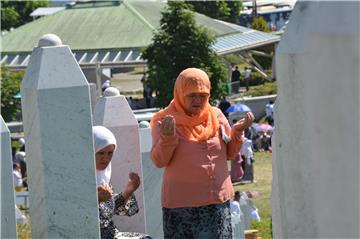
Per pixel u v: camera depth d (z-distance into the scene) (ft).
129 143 36.09
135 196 36.58
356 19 14.92
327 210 15.71
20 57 212.43
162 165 30.27
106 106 35.83
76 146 25.20
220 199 30.27
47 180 25.18
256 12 309.63
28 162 26.25
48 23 220.43
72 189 25.34
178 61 165.48
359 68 14.58
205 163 30.07
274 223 24.39
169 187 30.35
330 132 15.40
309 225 18.58
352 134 14.87
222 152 30.55
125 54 199.41
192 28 164.86
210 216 30.19
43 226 25.64
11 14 329.72
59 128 25.05
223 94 163.63
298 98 18.37
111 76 286.66
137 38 205.16
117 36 207.10
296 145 18.76
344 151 15.08
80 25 215.31
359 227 14.98
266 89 211.82
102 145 30.76
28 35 218.59
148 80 167.94
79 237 25.52
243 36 219.61
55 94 24.91
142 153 39.50
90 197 25.43
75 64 25.13
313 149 16.38
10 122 171.22
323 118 15.58
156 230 39.86
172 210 30.37
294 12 18.48
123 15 216.54
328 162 15.57
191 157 29.96
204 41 164.14
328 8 15.43
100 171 31.14
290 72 18.49
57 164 25.17
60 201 25.34
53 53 25.02
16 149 132.57
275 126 21.47
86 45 205.36
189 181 30.07
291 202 19.26
